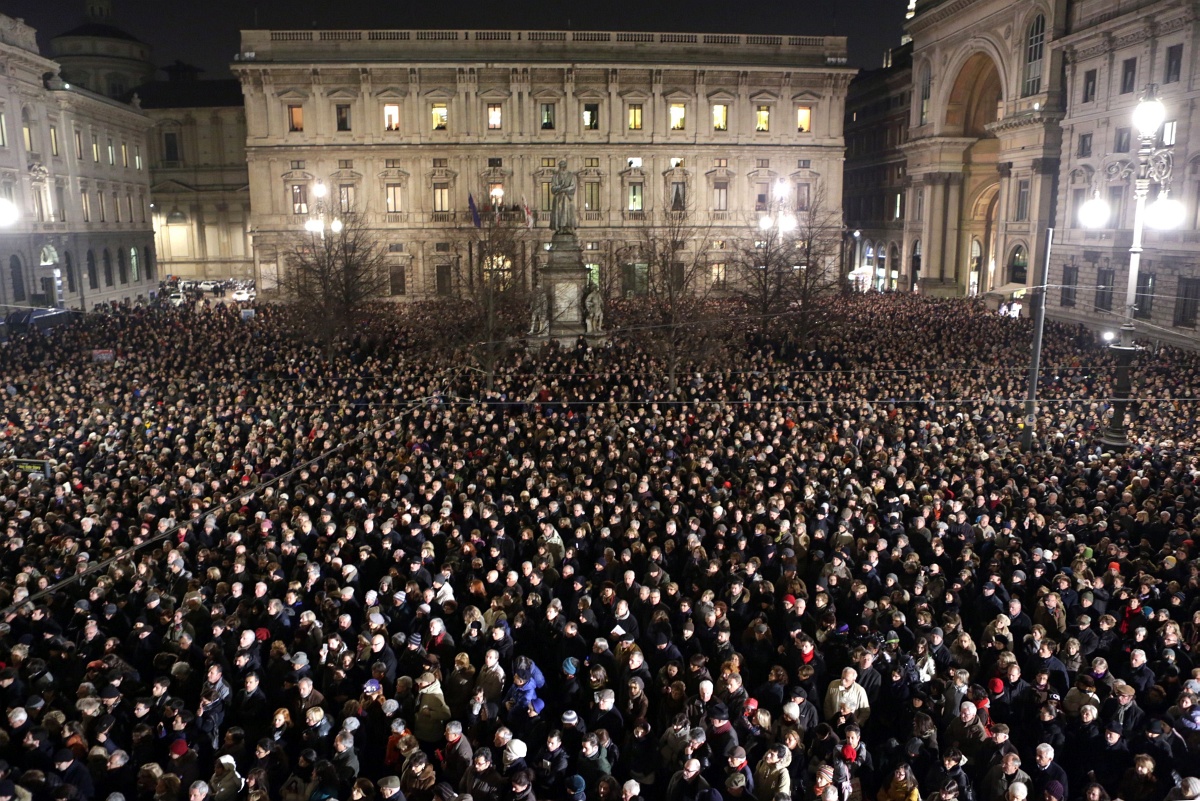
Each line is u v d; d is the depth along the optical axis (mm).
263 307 59969
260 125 76750
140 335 44969
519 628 13492
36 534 16609
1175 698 11477
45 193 64125
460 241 76062
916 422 25844
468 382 33781
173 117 98688
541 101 77438
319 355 39875
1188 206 49781
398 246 78688
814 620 13531
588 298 45281
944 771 9969
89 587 14688
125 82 114312
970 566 14984
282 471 21250
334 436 24125
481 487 19875
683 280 62469
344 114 77062
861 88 103062
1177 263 50750
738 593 13961
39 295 62656
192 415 26438
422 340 44719
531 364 37562
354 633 13234
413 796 9617
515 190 78312
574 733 10820
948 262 84125
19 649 12055
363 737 10844
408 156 77500
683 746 10438
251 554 15828
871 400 30016
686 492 19625
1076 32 59469
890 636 12312
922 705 11312
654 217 79125
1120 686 10703
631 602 14312
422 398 29312
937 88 81312
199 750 10781
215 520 17312
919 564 15133
